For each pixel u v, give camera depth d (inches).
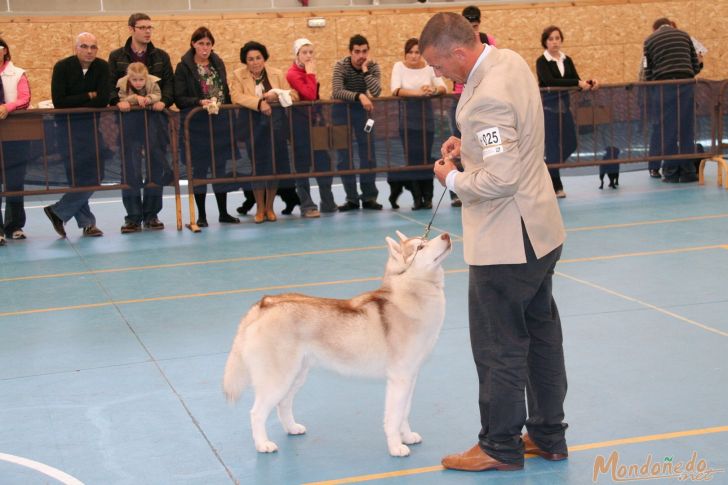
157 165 415.5
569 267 316.5
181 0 632.4
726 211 415.2
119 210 508.1
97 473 159.0
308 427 179.9
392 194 466.0
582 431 170.9
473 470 155.2
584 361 212.2
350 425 180.4
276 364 163.0
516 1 668.7
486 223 145.4
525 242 144.7
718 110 482.9
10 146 392.5
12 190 397.7
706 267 306.8
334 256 349.7
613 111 465.1
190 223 426.0
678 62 484.1
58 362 226.8
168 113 410.3
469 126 141.6
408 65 446.6
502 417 151.3
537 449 160.9
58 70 397.1
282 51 637.3
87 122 398.6
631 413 178.5
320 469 159.2
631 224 395.2
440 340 233.6
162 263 349.7
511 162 137.2
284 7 649.6
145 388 204.5
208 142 417.7
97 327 259.8
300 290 295.3
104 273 335.0
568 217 420.8
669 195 470.6
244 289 300.5
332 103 428.5
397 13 652.1
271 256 354.9
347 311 162.2
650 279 293.1
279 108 421.4
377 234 392.2
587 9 679.7
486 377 152.6
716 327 235.8
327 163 435.5
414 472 156.6
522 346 150.3
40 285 318.0
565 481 150.1
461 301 273.3
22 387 207.6
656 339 227.8
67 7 609.9
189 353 230.7
